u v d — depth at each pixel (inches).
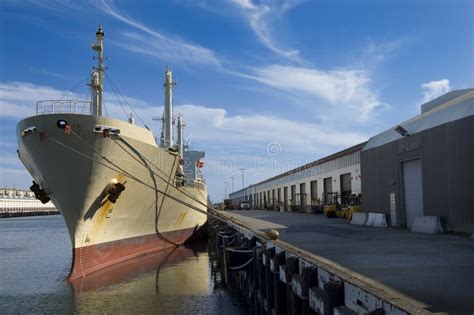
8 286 721.0
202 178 1648.6
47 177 711.7
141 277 768.9
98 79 805.2
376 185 1022.4
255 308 555.2
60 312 564.1
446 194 733.9
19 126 722.8
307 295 321.1
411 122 910.4
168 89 1159.6
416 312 188.2
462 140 693.9
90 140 691.4
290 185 2598.4
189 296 655.1
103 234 786.2
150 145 813.9
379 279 320.8
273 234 534.0
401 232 768.9
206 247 1252.5
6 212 4781.0
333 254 462.3
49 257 1156.5
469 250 492.1
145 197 869.2
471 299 259.3
